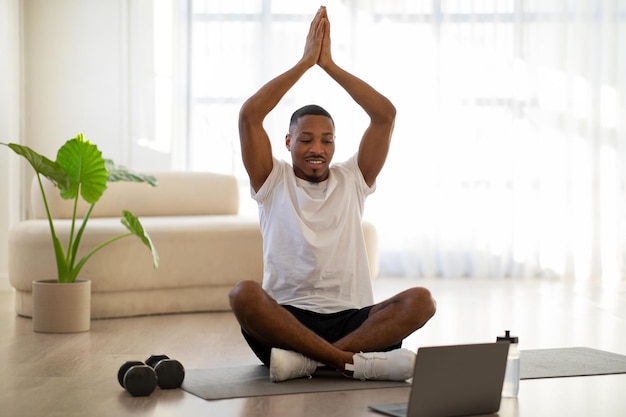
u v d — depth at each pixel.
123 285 4.91
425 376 2.51
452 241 7.40
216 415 2.60
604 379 3.17
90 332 4.36
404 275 7.38
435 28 7.39
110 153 7.07
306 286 3.15
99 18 7.02
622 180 7.41
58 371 3.35
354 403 2.73
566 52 7.39
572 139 7.41
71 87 7.01
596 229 7.38
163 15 7.12
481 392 2.63
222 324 4.65
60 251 4.40
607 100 7.38
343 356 3.00
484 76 7.42
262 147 3.16
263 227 3.24
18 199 6.61
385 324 3.05
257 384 3.01
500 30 7.40
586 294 6.19
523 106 7.41
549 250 7.40
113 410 2.69
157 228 5.03
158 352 3.78
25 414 2.65
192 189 5.93
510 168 7.42
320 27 3.19
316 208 3.16
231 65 7.34
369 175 3.29
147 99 7.12
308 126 3.17
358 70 7.39
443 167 7.41
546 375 3.23
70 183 4.40
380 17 7.40
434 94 7.41
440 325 4.61
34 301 4.36
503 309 5.31
